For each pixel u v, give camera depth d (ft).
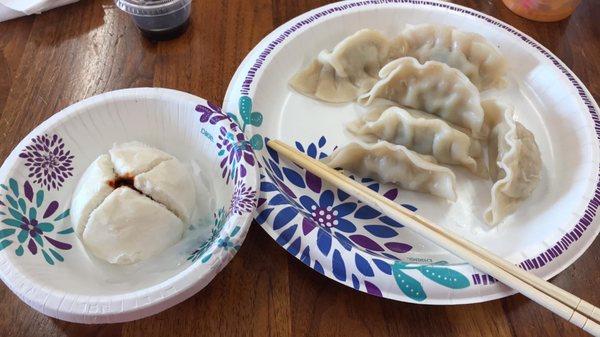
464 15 1.41
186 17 1.41
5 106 1.25
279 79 1.32
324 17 1.39
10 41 1.39
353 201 1.12
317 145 1.24
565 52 1.42
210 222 1.00
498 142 1.21
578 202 1.03
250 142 1.13
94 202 0.93
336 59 1.33
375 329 0.93
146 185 0.94
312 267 0.94
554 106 1.26
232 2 1.51
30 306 0.85
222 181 1.02
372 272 0.91
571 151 1.17
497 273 0.90
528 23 1.49
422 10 1.42
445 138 1.19
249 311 0.94
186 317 0.93
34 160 0.96
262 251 1.01
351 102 1.34
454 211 1.13
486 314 0.94
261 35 1.44
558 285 0.99
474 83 1.36
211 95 1.29
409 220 1.01
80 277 0.89
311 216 1.09
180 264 0.93
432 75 1.29
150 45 1.40
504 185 1.10
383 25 1.45
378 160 1.18
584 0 1.56
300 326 0.93
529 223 1.08
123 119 1.05
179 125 1.06
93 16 1.46
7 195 0.90
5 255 0.82
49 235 0.93
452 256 1.03
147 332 0.91
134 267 0.93
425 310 0.95
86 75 1.32
